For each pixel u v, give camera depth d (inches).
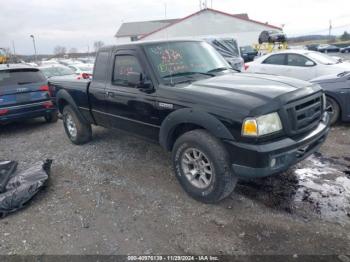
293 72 356.5
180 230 116.2
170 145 146.1
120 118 170.9
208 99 122.6
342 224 113.8
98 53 186.1
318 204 127.8
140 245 109.3
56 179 166.1
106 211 132.1
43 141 244.7
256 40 1275.8
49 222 126.4
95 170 175.2
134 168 174.7
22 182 143.4
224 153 120.0
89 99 192.5
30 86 267.7
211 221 120.4
